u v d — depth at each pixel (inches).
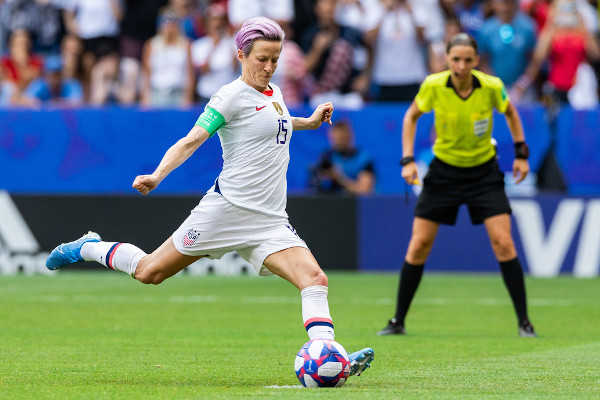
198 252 757.9
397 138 2057.1
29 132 2123.5
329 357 724.7
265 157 747.4
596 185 2020.2
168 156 709.3
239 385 751.1
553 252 1994.3
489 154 1153.4
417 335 1166.3
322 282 738.8
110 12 2492.6
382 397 675.4
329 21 2395.4
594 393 711.7
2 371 834.2
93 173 2112.5
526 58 2321.6
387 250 2044.8
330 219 2057.1
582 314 1417.3
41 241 2108.8
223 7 2420.0
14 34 2470.5
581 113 2012.8
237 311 1437.0
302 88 2357.3
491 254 2030.0
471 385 756.6
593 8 2475.4
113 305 1514.5
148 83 2406.5
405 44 2292.1
